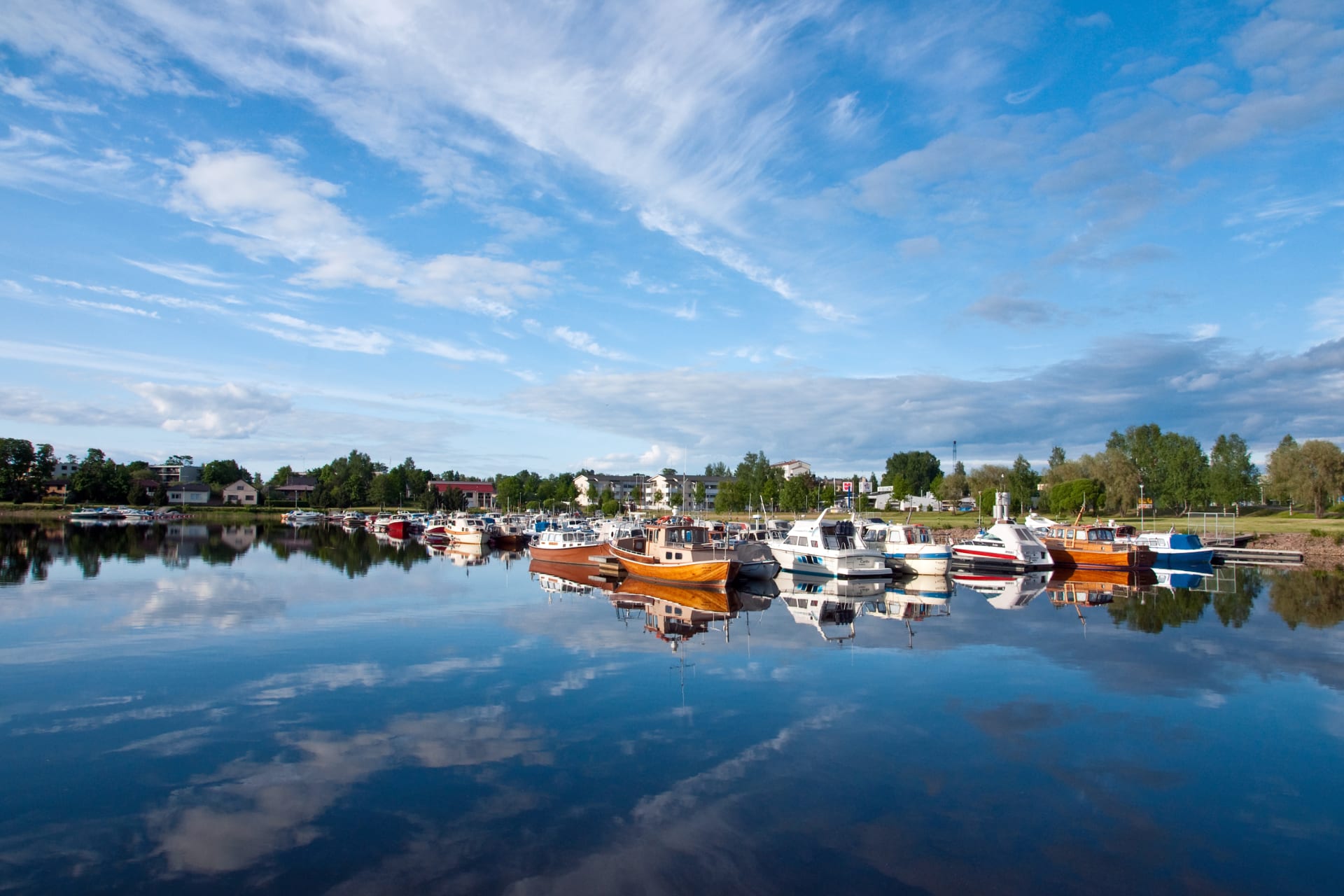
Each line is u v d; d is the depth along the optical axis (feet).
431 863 35.86
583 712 59.06
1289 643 86.22
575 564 173.47
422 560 199.62
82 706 60.03
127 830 39.09
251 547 233.96
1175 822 40.70
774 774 46.78
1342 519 266.36
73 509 451.53
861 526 200.03
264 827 39.47
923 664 75.51
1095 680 69.26
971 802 42.93
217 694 63.77
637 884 34.09
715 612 109.91
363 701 61.87
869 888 33.99
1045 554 171.32
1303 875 35.53
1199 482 322.14
